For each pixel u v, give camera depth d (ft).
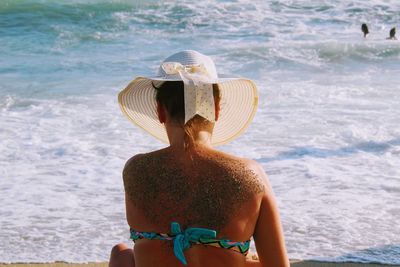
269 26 59.31
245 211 9.44
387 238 19.36
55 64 45.29
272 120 31.19
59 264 18.03
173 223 9.33
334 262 17.98
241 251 9.50
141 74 42.39
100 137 29.27
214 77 10.19
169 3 67.56
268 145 27.73
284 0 68.59
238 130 11.24
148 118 10.96
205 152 9.66
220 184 9.43
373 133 29.17
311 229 19.85
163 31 57.52
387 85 38.65
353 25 60.29
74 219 20.80
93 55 48.52
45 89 38.09
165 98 9.83
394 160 26.02
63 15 61.93
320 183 23.56
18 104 34.86
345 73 42.39
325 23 60.80
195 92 9.59
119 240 19.42
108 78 41.11
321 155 26.53
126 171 9.82
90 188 23.39
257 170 9.68
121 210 21.50
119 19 61.26
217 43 52.60
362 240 19.22
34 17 60.64
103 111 33.42
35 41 53.21
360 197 22.31
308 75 41.78
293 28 58.75
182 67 9.98
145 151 27.53
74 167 25.52
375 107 33.53
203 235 9.27
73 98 36.06
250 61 45.78
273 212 9.63
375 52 48.11
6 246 19.02
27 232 19.88
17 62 46.03
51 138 29.14
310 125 30.40
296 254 18.35
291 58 46.52
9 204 21.98
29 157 26.71
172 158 9.64
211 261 9.35
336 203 21.81
